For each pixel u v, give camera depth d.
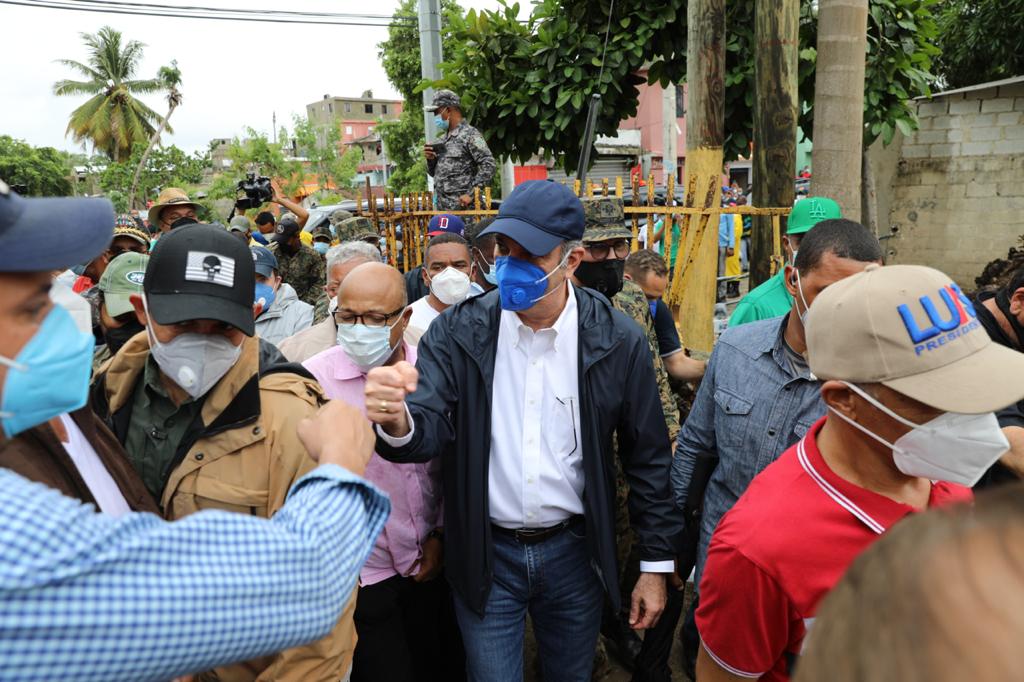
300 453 1.53
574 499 2.13
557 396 2.09
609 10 5.35
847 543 1.26
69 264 0.86
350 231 5.80
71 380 0.91
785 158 4.07
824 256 1.92
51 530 0.70
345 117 77.69
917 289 1.19
